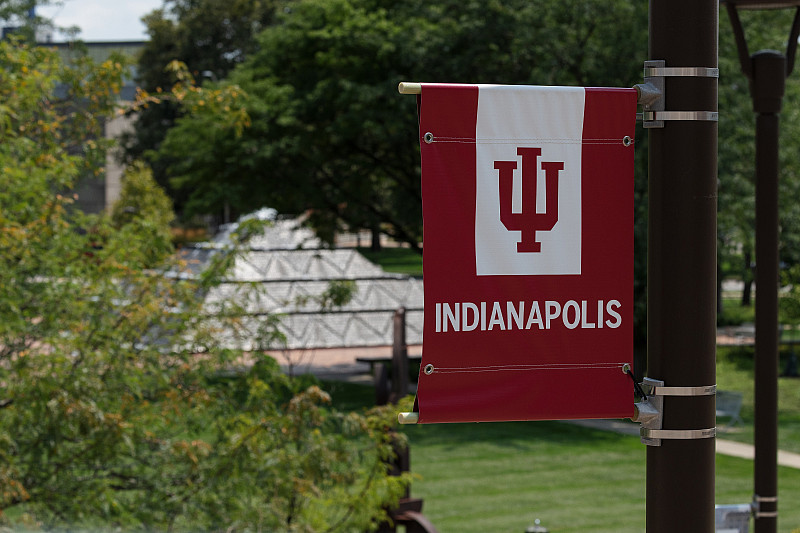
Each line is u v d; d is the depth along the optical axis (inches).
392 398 495.8
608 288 159.5
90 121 416.8
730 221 954.7
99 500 299.1
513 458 762.2
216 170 1198.3
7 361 318.0
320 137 1173.1
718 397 904.3
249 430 326.6
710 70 150.6
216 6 3105.3
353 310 1270.9
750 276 1137.4
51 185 381.7
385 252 3179.1
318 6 1158.3
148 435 320.8
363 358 1116.5
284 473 324.2
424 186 154.9
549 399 158.4
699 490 150.6
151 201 1835.6
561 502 623.2
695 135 150.1
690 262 149.6
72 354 331.0
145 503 311.1
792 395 1025.5
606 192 159.2
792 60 307.6
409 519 467.5
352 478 348.5
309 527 327.9
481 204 156.4
